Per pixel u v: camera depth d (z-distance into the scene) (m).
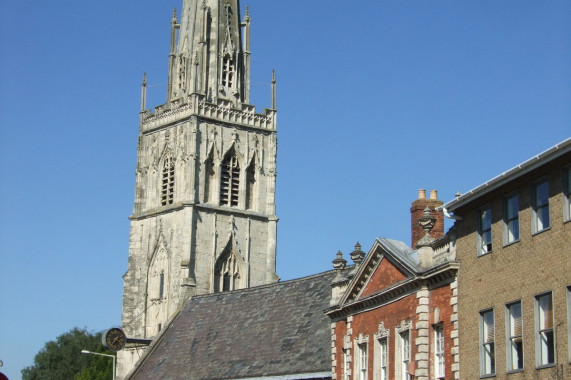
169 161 141.12
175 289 135.38
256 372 96.69
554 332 54.03
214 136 140.25
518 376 56.75
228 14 146.62
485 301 60.50
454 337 63.22
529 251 56.81
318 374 88.44
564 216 54.09
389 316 72.44
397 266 70.94
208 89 142.12
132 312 140.12
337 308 81.12
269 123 145.12
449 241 65.81
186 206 136.25
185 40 145.25
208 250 137.00
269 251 141.50
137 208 143.50
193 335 114.31
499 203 59.91
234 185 141.50
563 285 53.69
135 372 114.06
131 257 142.25
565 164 54.12
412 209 81.44
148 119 145.38
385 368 73.12
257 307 109.88
